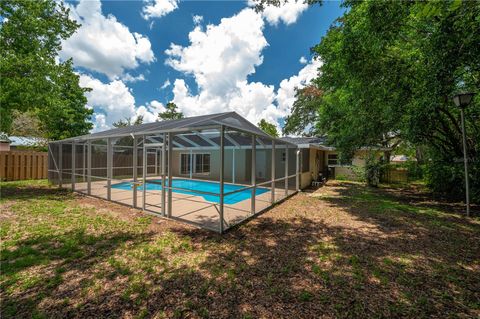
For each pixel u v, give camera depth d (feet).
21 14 22.79
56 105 26.76
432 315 6.75
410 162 39.99
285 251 11.40
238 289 8.06
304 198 26.63
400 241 12.80
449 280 8.68
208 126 14.47
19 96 22.24
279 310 6.95
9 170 34.42
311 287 8.18
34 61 22.75
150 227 15.10
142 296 7.63
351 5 19.08
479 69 16.48
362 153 43.11
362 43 18.53
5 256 10.33
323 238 13.30
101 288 8.08
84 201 22.59
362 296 7.65
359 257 10.69
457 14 12.98
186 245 12.09
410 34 19.98
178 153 52.75
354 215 18.67
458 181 23.34
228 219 16.99
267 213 19.44
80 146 35.27
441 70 15.48
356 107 24.98
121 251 11.23
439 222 16.53
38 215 17.07
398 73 19.43
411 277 8.90
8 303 7.21
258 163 48.06
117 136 20.48
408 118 20.16
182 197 27.22
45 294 7.68
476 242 12.66
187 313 6.83
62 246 11.66
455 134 24.22
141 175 46.60
